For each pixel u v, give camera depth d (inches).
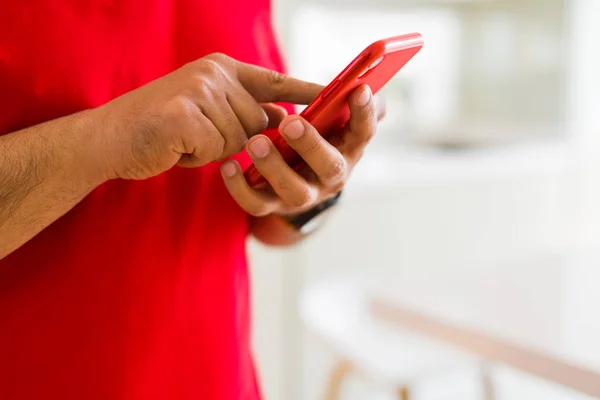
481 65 103.7
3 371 20.8
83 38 20.5
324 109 19.6
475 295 39.5
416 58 98.0
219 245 25.4
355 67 18.5
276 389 72.1
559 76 102.0
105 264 21.5
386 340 45.1
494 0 101.4
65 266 20.9
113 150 18.4
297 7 75.4
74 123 19.0
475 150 93.3
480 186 84.9
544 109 104.6
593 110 104.4
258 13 27.4
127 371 22.0
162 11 22.8
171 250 23.3
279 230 28.9
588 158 98.0
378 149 91.0
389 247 77.4
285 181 20.7
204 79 19.2
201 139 18.6
